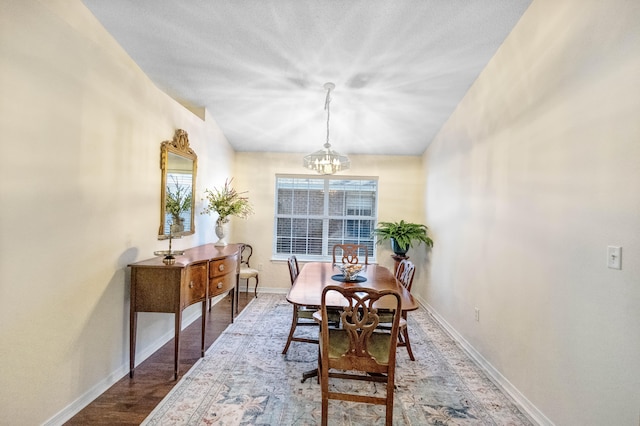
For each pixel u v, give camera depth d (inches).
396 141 177.0
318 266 138.3
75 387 74.6
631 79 54.6
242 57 105.9
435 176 165.6
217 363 100.8
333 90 127.3
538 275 78.1
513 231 89.4
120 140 90.2
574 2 67.9
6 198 58.4
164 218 112.8
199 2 81.8
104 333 84.4
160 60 107.3
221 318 144.1
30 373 63.3
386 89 125.2
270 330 130.0
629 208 54.5
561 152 71.3
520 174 86.8
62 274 70.6
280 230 202.2
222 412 76.1
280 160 196.9
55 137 68.2
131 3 80.3
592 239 62.2
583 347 63.6
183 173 127.0
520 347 84.2
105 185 84.2
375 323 69.6
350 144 182.7
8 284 59.0
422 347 118.0
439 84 119.8
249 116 153.3
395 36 94.2
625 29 55.7
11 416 59.8
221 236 151.7
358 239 201.3
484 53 100.3
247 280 181.2
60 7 69.7
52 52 67.3
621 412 55.2
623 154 55.8
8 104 58.3
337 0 81.7
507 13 84.4
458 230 129.9
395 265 177.2
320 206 202.5
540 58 79.0
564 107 70.6
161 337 114.0
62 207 70.3
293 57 105.6
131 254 95.9
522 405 81.8
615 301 56.7
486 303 103.3
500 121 98.0
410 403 82.0
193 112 146.2
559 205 71.5
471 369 101.4
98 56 81.4
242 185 195.9
